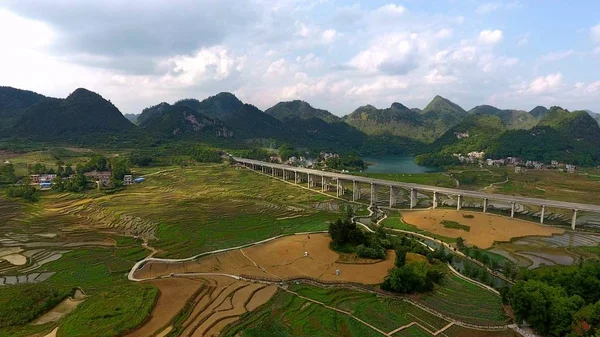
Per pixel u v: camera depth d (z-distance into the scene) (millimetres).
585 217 190500
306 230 159625
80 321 77750
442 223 168500
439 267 115938
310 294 96250
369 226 172375
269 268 114625
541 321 76375
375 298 94500
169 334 75188
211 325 79000
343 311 87500
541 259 129000
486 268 118750
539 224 168875
